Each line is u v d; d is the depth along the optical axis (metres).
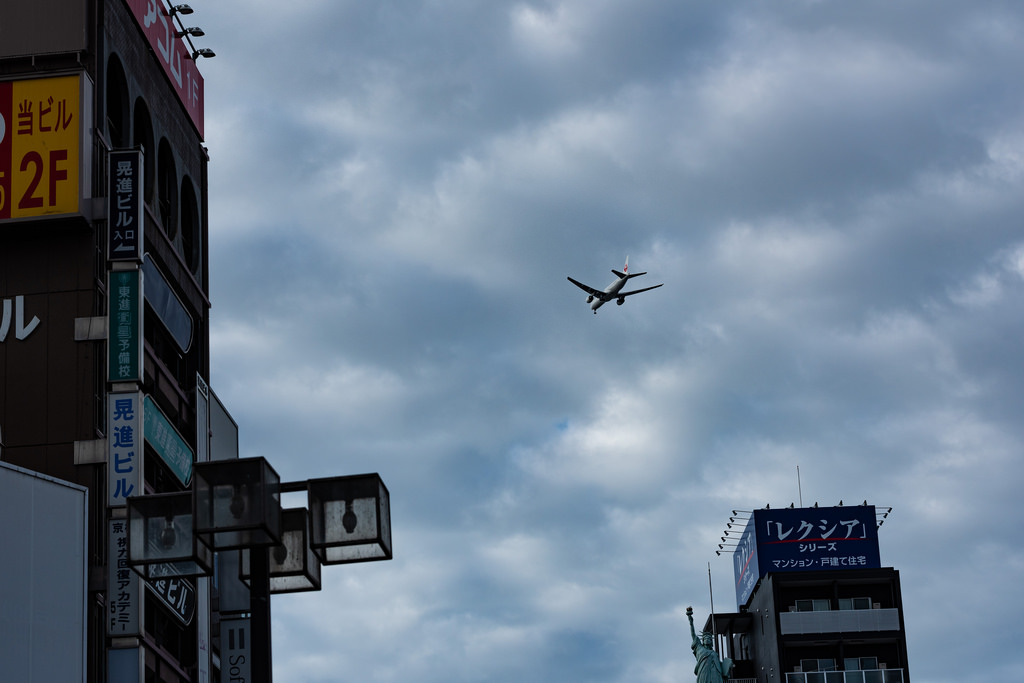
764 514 93.94
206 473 20.02
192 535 20.05
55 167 48.12
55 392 46.44
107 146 50.03
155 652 47.09
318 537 20.52
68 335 47.03
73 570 42.66
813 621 89.25
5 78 49.00
